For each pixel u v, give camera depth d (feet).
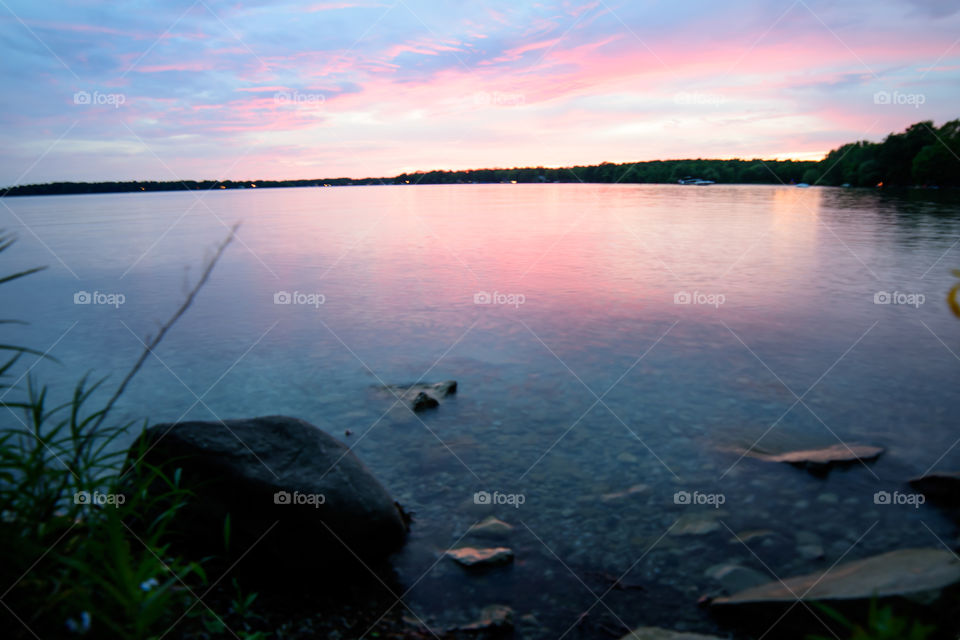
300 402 14.48
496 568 8.37
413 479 10.96
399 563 8.55
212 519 8.32
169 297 26.35
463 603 7.67
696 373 16.11
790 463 11.07
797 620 6.84
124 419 13.29
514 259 36.45
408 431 12.96
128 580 4.70
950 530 8.76
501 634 7.06
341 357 17.85
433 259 36.70
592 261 35.27
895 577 7.08
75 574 5.19
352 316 22.68
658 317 21.89
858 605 6.67
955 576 6.81
